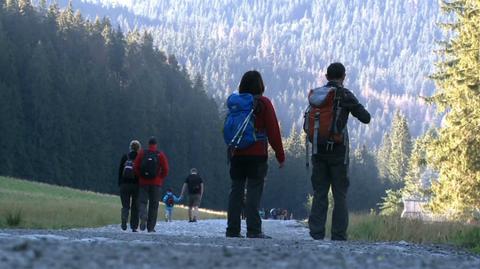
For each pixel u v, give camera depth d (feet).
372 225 111.24
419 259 37.88
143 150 119.55
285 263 31.99
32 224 143.74
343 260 34.45
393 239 100.89
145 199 118.93
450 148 229.25
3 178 500.74
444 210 229.25
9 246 31.37
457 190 226.58
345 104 70.59
